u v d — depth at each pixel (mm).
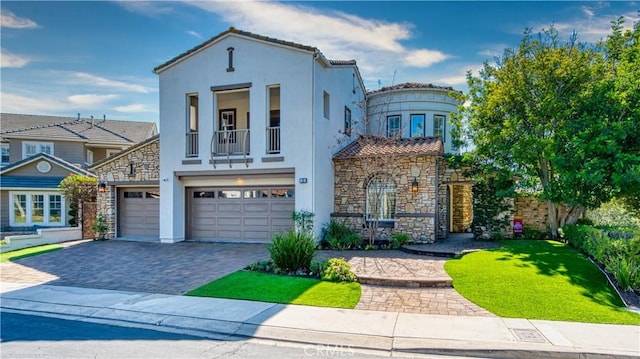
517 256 11312
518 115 14320
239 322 6785
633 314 7086
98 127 30094
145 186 17641
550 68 13406
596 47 13977
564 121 13172
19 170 22656
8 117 29375
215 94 15703
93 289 9383
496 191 15250
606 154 12062
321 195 14898
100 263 12508
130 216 18109
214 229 16547
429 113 20094
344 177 16172
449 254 12156
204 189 16688
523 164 14672
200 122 15719
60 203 22641
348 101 18422
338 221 15883
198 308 7625
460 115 16500
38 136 26078
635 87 11797
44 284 9977
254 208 16016
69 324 6934
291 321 6793
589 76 13344
